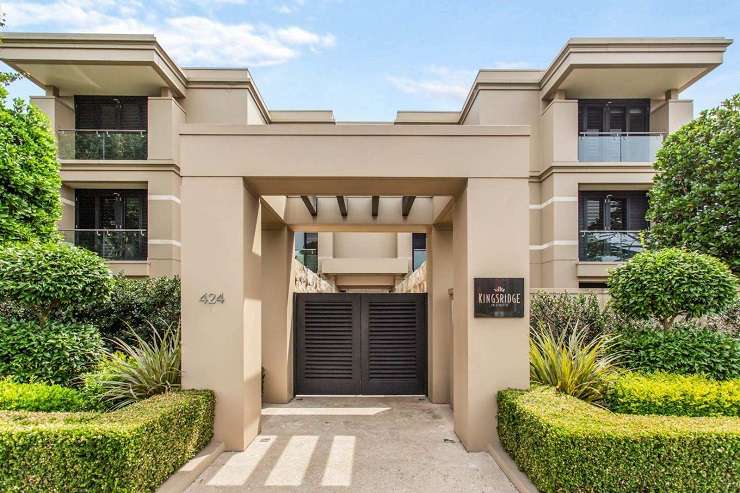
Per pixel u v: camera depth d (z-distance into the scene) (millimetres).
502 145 5387
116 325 7328
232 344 5199
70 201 12289
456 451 5191
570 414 4012
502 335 5230
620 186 12344
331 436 5777
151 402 4457
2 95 7754
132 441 3480
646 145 12336
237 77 11867
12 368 5488
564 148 11992
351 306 8672
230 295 5230
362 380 8578
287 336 8039
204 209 5293
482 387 5184
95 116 12617
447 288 8039
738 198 7910
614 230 12695
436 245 8172
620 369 5664
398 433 5922
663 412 4637
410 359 8617
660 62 11250
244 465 4738
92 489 3404
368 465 4770
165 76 11359
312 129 5363
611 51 11258
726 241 7922
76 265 6020
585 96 12797
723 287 5777
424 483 4324
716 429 3588
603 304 7398
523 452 4234
